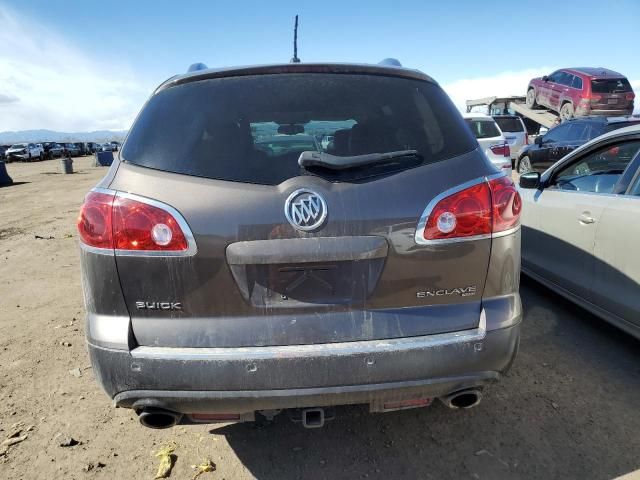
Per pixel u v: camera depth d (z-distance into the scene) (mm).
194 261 1878
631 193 3318
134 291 1920
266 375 1889
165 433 2695
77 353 3686
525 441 2514
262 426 2730
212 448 2559
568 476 2264
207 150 1991
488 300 2070
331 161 1929
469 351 1991
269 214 1873
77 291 5223
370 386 1931
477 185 2023
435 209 1961
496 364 2061
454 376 1996
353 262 1933
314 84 2197
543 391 2953
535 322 3928
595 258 3535
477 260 2020
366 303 1964
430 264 1974
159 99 2174
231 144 2006
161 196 1896
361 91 2209
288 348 1909
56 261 6609
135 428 2746
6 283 5578
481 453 2441
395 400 2018
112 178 1997
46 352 3705
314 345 1927
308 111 2125
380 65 2320
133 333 1936
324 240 1889
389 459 2426
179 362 1882
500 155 10219
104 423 2797
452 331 2014
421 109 2211
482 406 2828
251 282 1906
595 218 3533
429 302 2014
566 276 3885
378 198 1931
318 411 2043
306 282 1926
